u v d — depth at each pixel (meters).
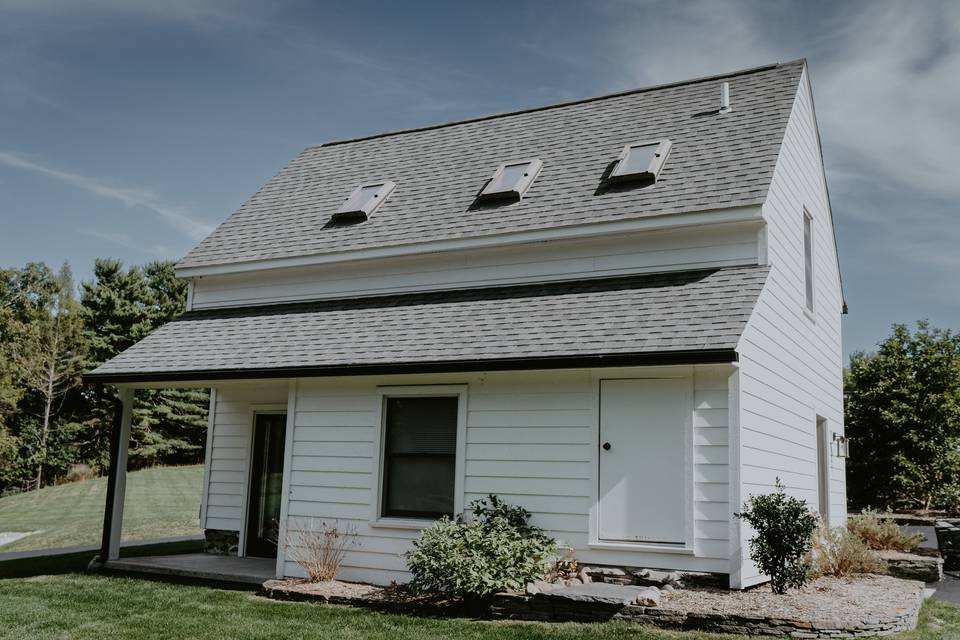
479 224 11.71
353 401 10.73
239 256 13.55
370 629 7.67
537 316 10.10
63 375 40.72
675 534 8.55
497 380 9.82
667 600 7.79
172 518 20.19
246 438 13.60
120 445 12.34
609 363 8.67
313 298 12.95
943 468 21.98
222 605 9.01
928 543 16.55
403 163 14.95
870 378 23.34
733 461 8.38
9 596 9.61
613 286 10.30
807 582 8.59
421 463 10.27
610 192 11.23
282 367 10.73
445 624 7.85
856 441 22.98
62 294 42.12
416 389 10.30
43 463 39.91
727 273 9.78
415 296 11.91
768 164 10.43
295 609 8.76
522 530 9.05
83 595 9.66
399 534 10.02
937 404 22.16
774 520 8.12
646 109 13.48
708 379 8.66
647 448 8.84
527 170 12.60
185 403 44.19
